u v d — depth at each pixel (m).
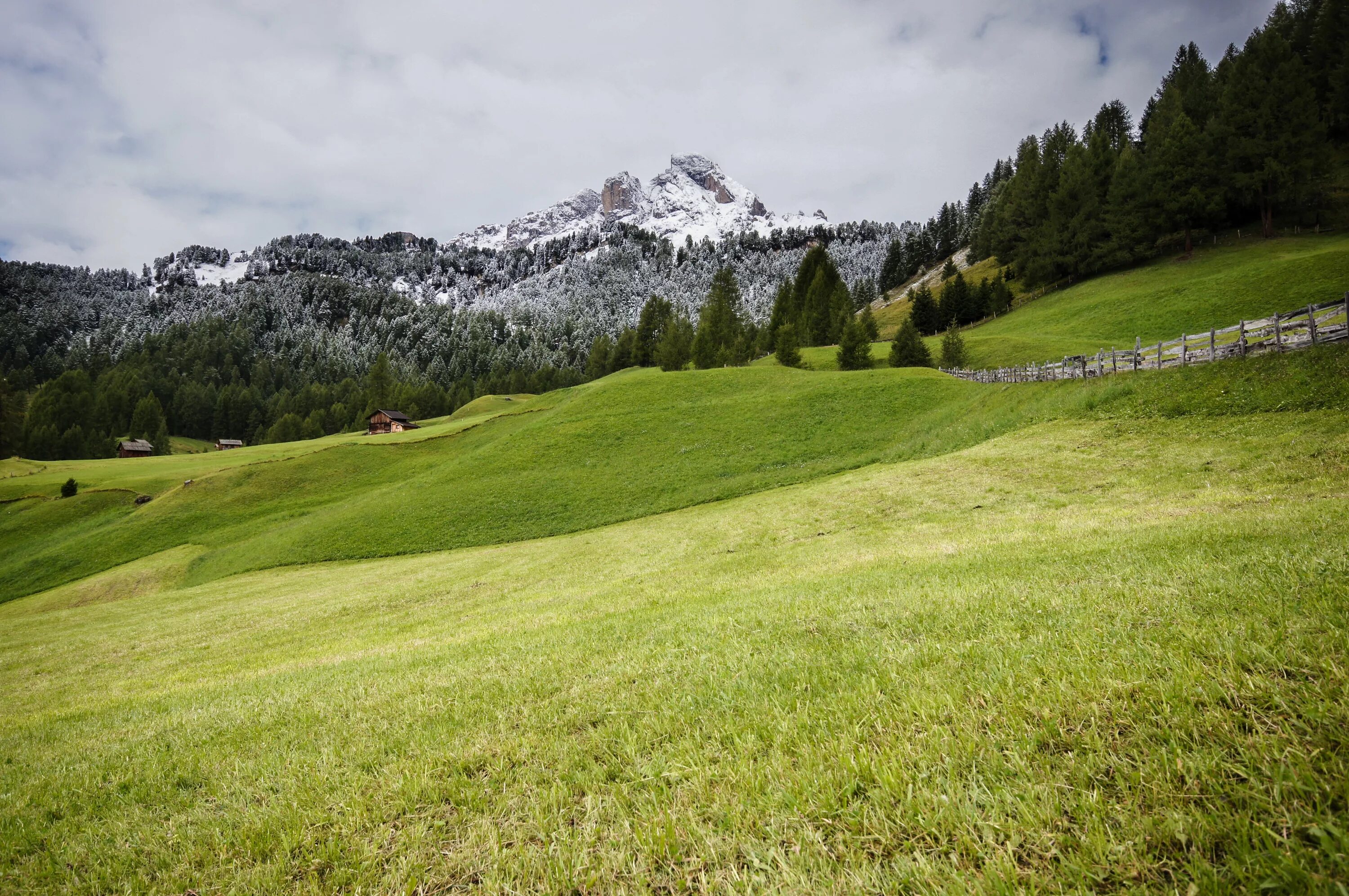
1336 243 69.50
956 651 5.62
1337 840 2.47
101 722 10.62
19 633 29.98
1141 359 26.78
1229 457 17.64
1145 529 11.12
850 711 4.71
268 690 10.55
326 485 62.62
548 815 4.06
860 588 10.09
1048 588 7.48
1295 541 7.62
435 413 164.25
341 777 5.37
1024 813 3.09
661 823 3.69
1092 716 3.81
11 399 118.38
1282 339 21.44
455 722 6.39
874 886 2.86
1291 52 93.06
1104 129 136.12
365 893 3.65
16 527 59.25
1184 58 132.12
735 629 8.30
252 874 3.98
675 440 51.34
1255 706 3.56
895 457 35.03
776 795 3.69
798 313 113.62
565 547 30.75
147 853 4.64
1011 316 95.31
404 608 22.86
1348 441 15.76
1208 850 2.67
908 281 175.12
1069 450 23.00
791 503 27.47
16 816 6.00
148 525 54.19
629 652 8.00
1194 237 87.56
